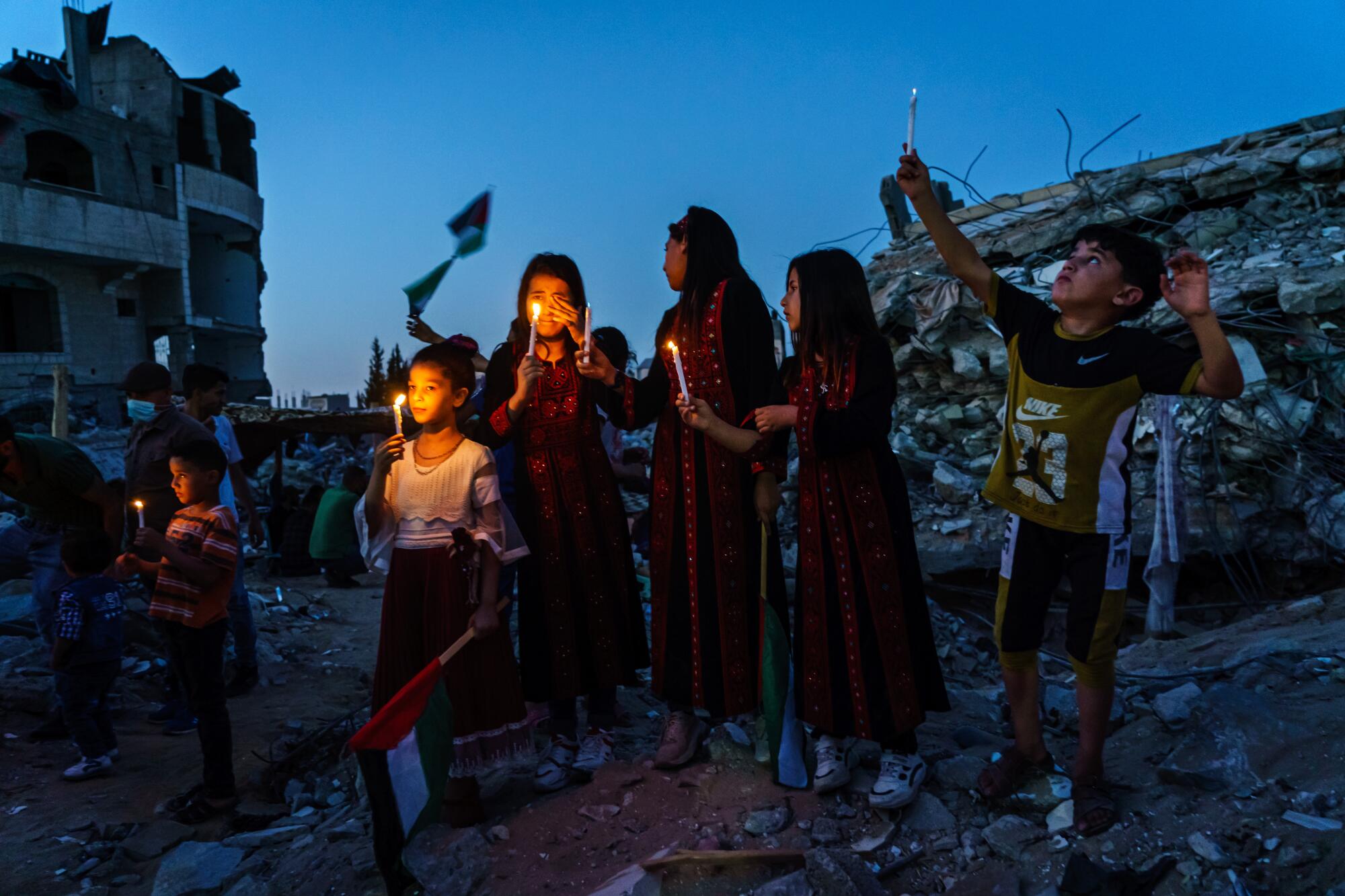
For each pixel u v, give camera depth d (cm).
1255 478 816
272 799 384
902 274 1064
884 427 265
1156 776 271
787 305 279
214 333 3634
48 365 2944
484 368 462
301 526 1005
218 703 367
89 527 477
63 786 402
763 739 297
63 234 2897
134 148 3125
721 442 271
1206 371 218
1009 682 267
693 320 291
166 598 359
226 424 556
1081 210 1051
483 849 262
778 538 287
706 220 297
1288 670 344
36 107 2841
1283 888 220
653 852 253
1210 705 294
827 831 255
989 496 267
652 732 370
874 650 264
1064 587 780
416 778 260
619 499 322
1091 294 237
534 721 347
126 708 502
